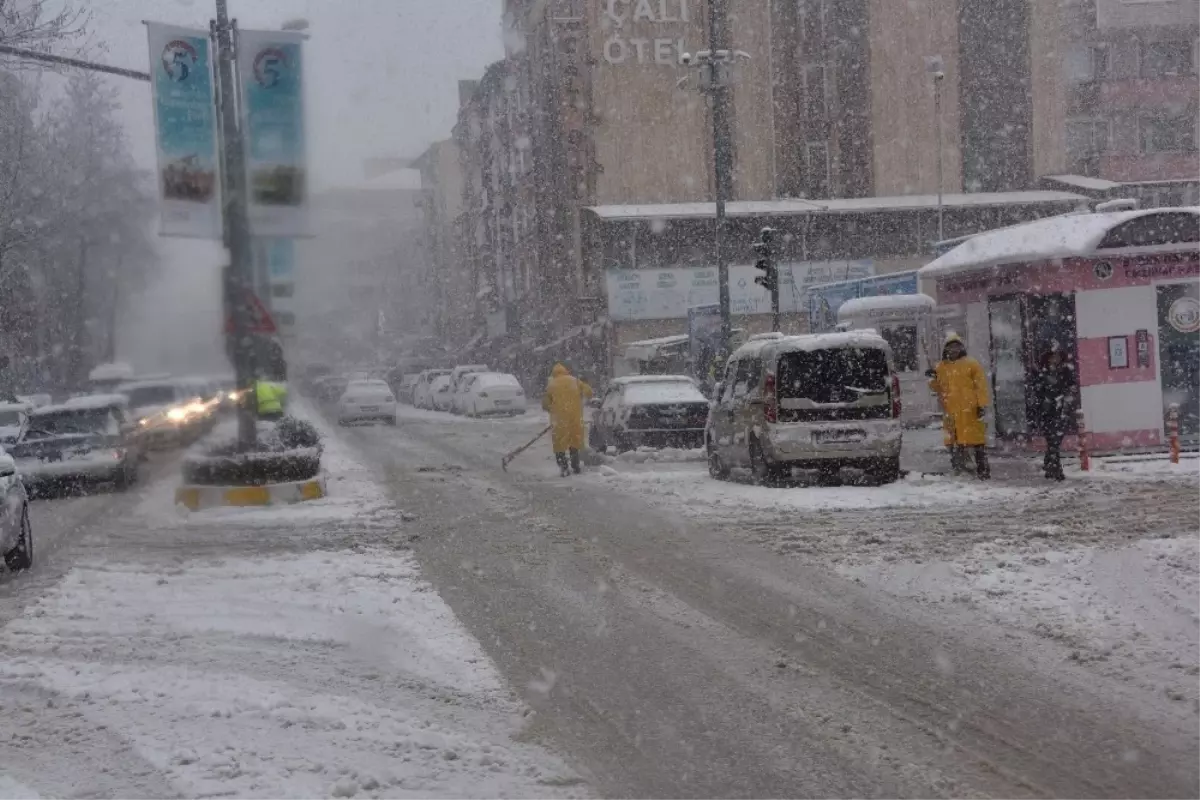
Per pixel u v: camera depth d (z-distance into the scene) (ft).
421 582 36.11
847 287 112.06
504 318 208.95
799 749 20.16
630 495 56.54
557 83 173.37
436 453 90.33
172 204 53.93
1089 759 19.24
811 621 29.40
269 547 44.57
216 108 54.19
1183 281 64.28
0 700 24.59
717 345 130.11
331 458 86.48
